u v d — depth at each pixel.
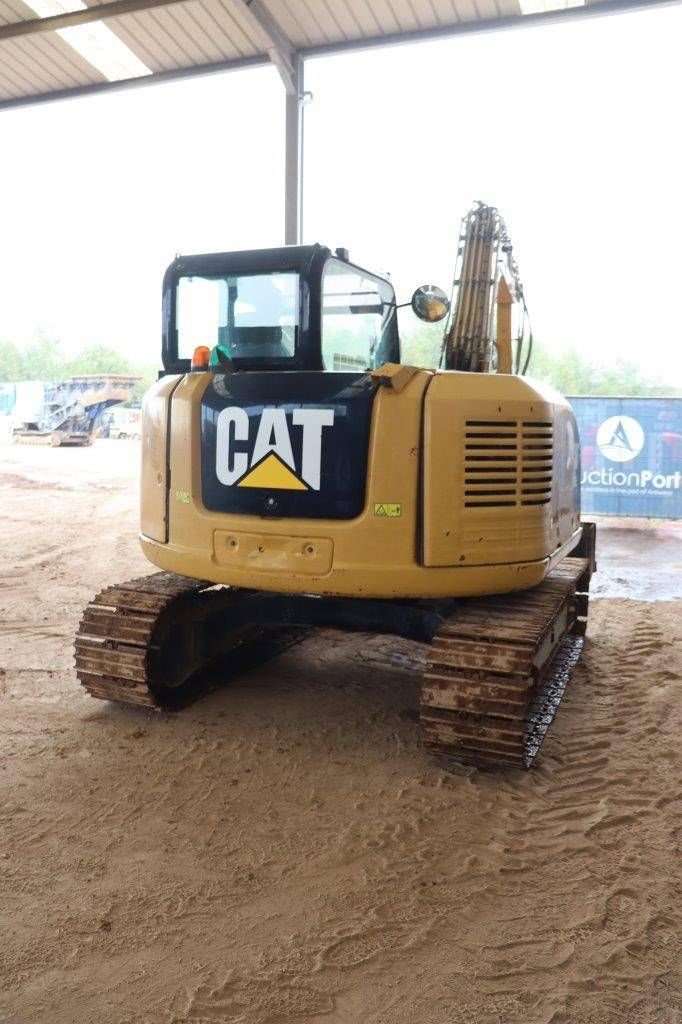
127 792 3.77
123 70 12.55
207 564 4.22
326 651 6.01
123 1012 2.45
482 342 5.41
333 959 2.69
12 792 3.74
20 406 24.25
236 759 4.14
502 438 4.01
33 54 12.18
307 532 3.98
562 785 3.92
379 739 4.43
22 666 5.46
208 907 2.95
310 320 4.24
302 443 3.99
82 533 10.77
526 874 3.19
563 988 2.57
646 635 6.38
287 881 3.12
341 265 4.53
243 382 4.14
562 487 4.70
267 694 5.07
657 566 9.27
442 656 3.84
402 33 10.72
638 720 4.69
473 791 3.84
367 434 3.90
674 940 2.80
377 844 3.38
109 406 23.45
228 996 2.52
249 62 11.67
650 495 11.66
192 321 4.65
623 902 3.01
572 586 4.84
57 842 3.35
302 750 4.26
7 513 12.27
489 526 4.00
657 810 3.70
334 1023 2.43
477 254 5.40
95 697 4.65
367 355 5.15
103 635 4.48
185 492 4.29
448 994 2.54
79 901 2.97
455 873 3.19
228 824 3.52
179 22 10.98
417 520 3.93
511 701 3.71
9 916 2.87
